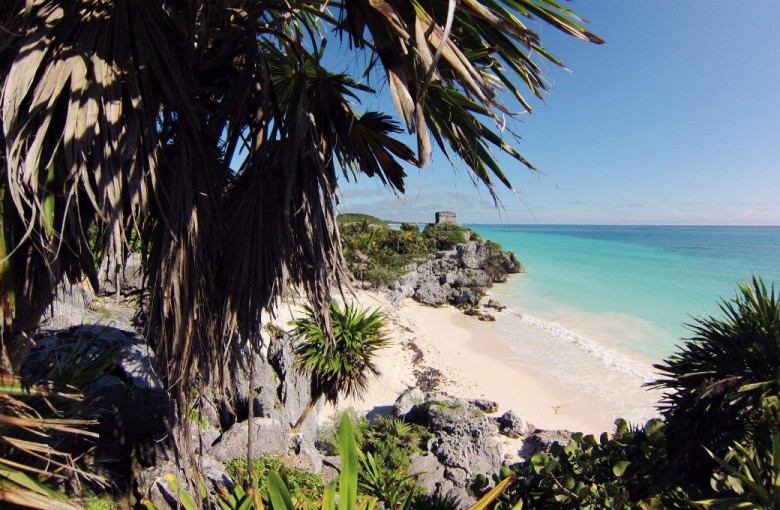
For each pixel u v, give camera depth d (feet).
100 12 7.91
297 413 35.50
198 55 9.74
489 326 94.73
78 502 8.64
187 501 9.23
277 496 6.26
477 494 14.73
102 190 6.98
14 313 7.25
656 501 12.09
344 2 8.31
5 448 8.78
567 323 97.66
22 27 6.86
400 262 143.84
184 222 8.34
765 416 12.31
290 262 9.73
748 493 11.27
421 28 6.79
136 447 20.26
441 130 10.32
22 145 6.85
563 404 55.93
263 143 9.96
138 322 10.12
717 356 14.58
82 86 7.08
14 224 7.14
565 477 13.65
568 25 8.32
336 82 10.36
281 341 37.68
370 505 8.02
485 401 53.47
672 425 14.66
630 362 71.05
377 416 45.50
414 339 81.35
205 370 9.61
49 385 8.66
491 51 9.04
